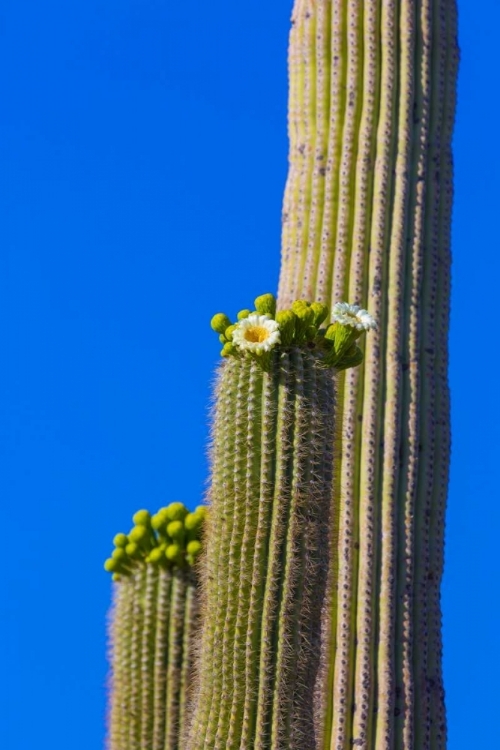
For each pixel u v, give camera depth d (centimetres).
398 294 1838
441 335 1866
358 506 1761
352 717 1698
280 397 1153
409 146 1900
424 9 1958
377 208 1858
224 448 1155
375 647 1727
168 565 1373
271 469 1147
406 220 1869
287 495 1144
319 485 1153
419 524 1791
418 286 1858
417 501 1797
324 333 1188
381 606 1739
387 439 1786
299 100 1914
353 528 1745
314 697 1163
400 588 1761
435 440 1825
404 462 1795
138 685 1354
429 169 1909
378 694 1714
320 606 1155
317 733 1164
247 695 1141
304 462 1148
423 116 1922
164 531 1386
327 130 1888
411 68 1931
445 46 1969
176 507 1391
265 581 1143
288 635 1141
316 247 1839
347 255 1836
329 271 1830
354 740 1691
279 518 1141
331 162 1870
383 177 1870
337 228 1842
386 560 1748
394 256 1847
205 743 1147
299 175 1881
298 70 1925
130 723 1349
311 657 1151
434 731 1747
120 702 1358
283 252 1873
